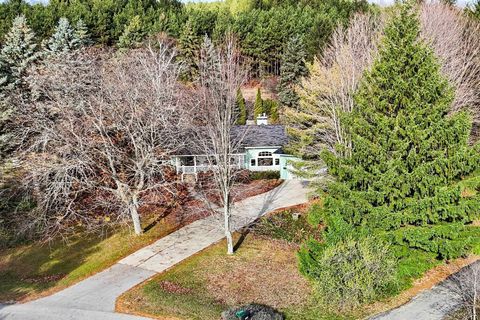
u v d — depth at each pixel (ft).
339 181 62.44
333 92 84.43
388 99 57.82
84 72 91.15
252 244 76.28
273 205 93.61
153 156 81.92
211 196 97.81
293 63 174.09
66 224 84.23
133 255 74.95
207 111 76.38
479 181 53.31
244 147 114.83
